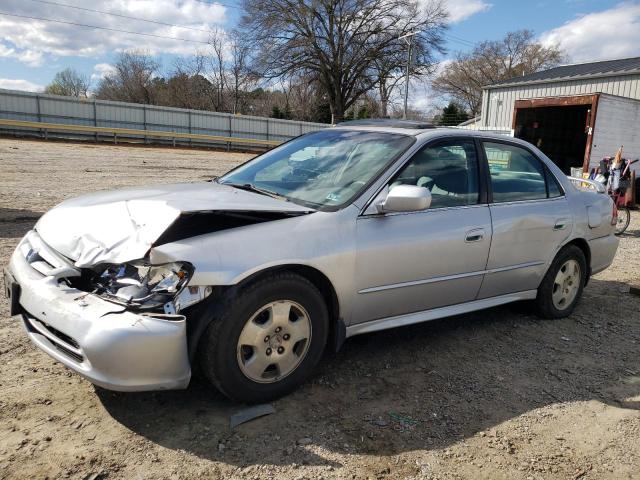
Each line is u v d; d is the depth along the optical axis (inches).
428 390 133.8
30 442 102.8
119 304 103.2
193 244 108.1
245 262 110.7
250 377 116.1
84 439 105.0
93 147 1071.0
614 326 187.8
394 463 104.4
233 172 170.2
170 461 100.3
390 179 138.3
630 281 251.8
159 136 1277.1
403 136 152.2
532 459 108.7
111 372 99.3
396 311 142.3
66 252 115.7
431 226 142.6
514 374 145.7
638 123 640.4
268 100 2501.2
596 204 196.1
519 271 169.5
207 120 1411.2
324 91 1916.8
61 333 106.2
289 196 139.5
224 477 97.1
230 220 122.1
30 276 115.4
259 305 114.0
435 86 2701.8
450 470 103.5
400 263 136.4
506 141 172.6
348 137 161.9
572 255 187.2
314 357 126.4
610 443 115.9
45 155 799.7
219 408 118.4
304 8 1654.8
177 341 102.3
